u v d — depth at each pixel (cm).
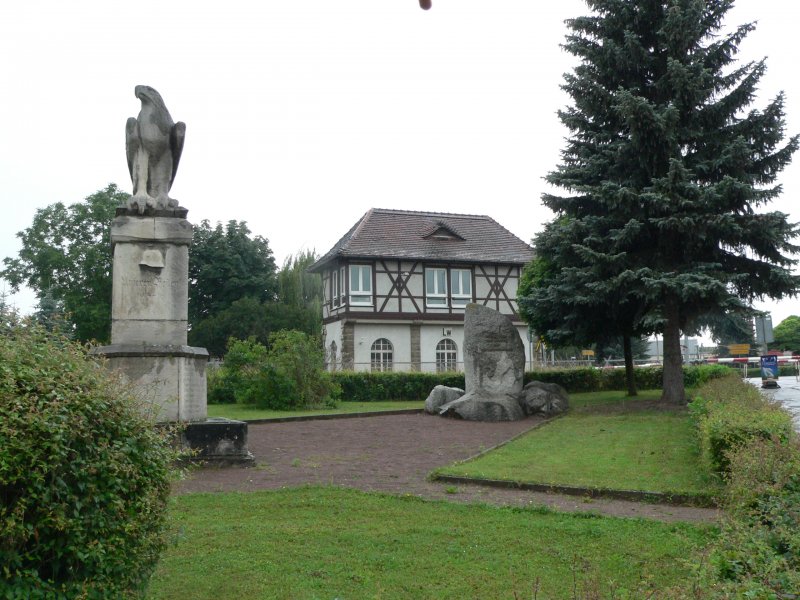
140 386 958
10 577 371
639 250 2002
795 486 654
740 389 1466
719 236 1877
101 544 398
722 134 1962
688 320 2033
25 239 4291
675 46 1955
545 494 905
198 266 5419
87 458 404
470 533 702
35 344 441
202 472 1034
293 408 2189
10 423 370
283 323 4738
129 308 1120
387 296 4094
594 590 496
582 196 2084
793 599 420
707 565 484
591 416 1781
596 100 2039
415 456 1230
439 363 4175
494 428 1662
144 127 1163
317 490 898
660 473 988
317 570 589
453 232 4353
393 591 548
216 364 2905
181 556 620
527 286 2750
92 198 4378
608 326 2212
